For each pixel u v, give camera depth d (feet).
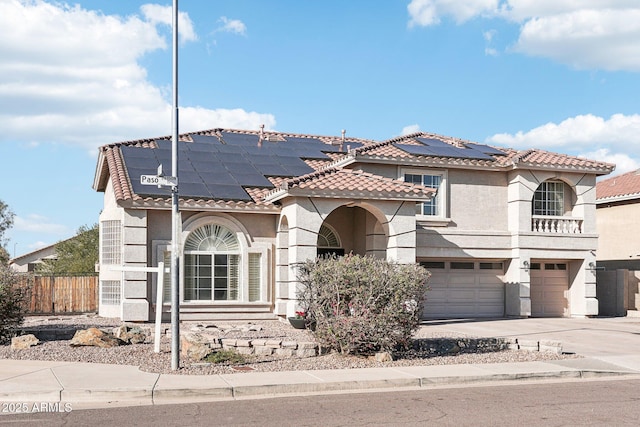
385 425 31.30
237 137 101.04
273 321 76.69
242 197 76.69
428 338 56.39
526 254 88.17
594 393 40.06
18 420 32.09
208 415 33.37
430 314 86.69
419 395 39.37
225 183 79.87
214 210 75.61
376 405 36.11
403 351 52.80
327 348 51.88
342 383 41.27
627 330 73.46
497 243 88.48
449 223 87.51
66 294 94.12
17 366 44.78
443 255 85.61
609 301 97.81
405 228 75.92
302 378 42.19
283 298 76.64
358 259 51.65
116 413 33.83
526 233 88.33
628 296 96.63
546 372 46.06
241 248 77.56
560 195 92.94
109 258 79.51
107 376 41.47
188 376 42.22
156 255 74.49
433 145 92.99
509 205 90.38
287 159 92.43
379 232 80.43
